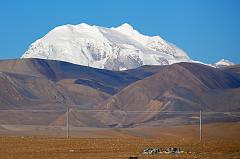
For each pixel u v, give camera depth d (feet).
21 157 508.12
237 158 482.69
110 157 495.82
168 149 554.87
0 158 499.92
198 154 515.91
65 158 493.36
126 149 584.81
